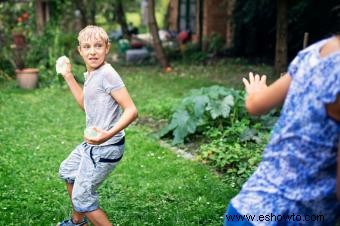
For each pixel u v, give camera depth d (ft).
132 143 21.57
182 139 21.88
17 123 25.13
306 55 6.49
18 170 17.83
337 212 6.77
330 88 6.07
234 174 17.48
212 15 55.57
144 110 27.99
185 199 15.25
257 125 21.47
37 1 40.65
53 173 17.74
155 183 16.65
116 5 60.03
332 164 6.35
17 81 35.88
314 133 6.25
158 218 13.73
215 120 22.59
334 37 6.41
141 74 42.88
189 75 41.83
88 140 10.06
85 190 10.93
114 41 63.93
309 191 6.46
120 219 13.73
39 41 39.04
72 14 52.85
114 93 10.52
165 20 75.46
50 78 36.73
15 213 14.07
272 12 46.91
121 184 16.53
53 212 14.19
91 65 10.68
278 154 6.63
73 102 31.01
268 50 50.90
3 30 41.04
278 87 6.80
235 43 51.60
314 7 42.09
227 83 37.37
